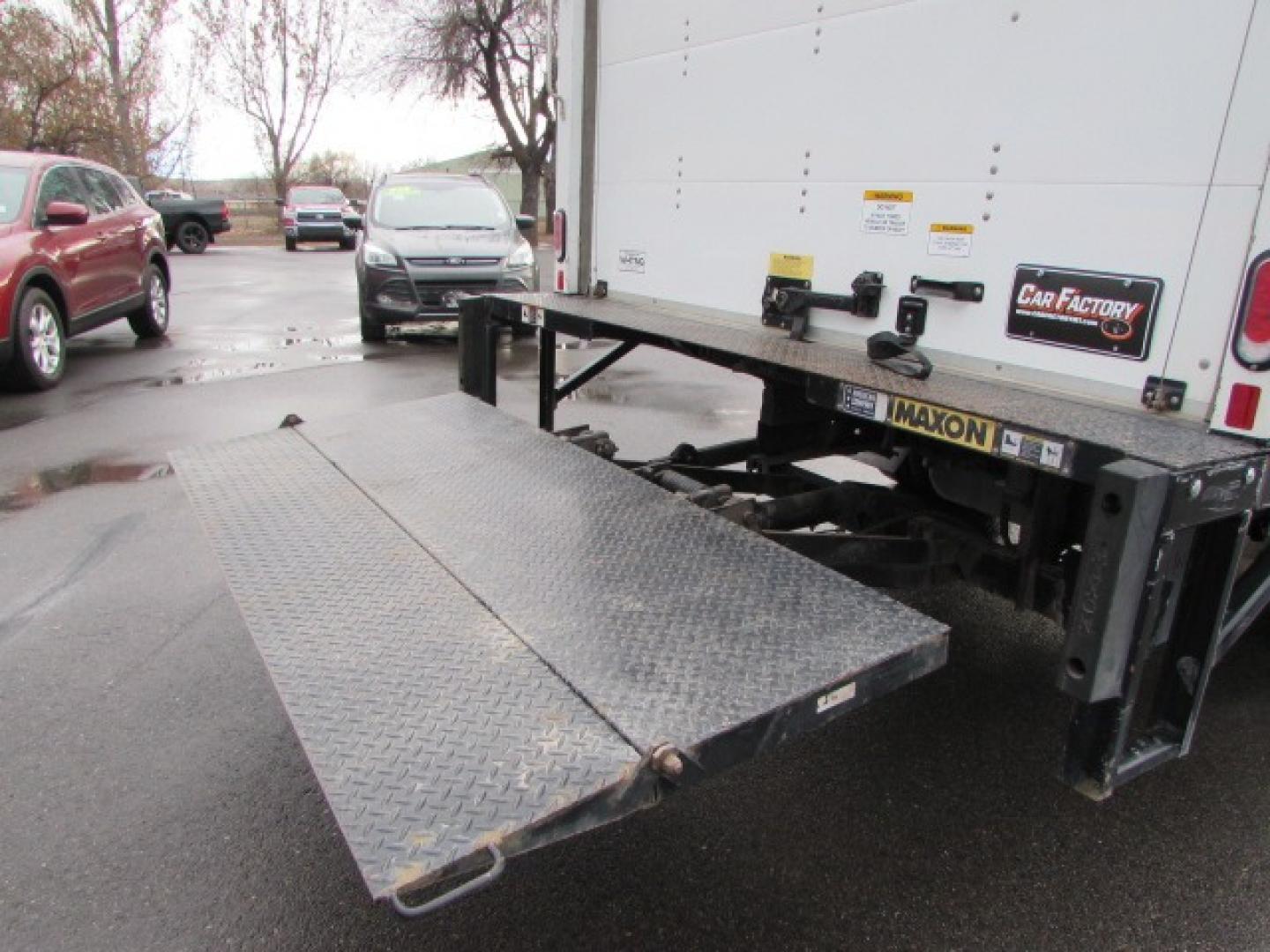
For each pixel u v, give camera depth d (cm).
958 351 248
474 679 183
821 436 335
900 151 256
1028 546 249
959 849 246
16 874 232
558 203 402
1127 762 186
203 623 365
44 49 2534
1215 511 174
